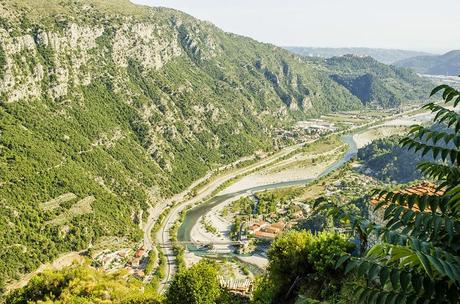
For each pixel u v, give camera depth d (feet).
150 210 646.74
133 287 208.23
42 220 501.15
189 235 538.47
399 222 25.02
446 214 24.58
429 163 28.04
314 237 158.81
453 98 28.81
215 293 184.14
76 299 174.60
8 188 505.25
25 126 629.10
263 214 602.03
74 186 575.79
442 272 17.12
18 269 425.28
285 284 157.28
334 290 122.83
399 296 19.94
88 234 513.45
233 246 499.10
